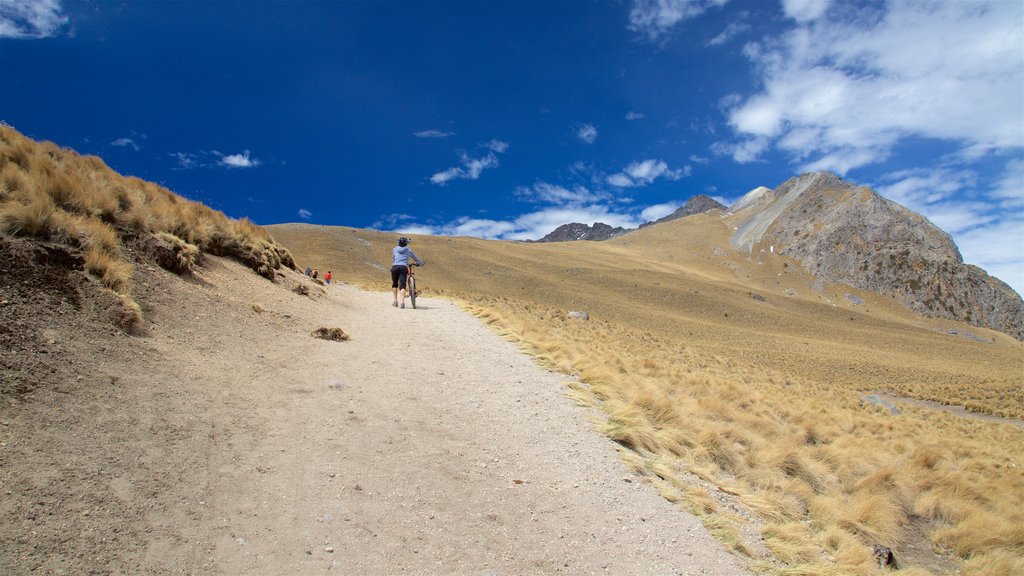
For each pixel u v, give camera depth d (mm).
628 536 4766
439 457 5535
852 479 9695
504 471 5527
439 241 183250
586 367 10672
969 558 7871
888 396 47312
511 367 9961
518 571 3885
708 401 11297
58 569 2852
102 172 11062
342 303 15023
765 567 5000
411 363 9109
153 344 6406
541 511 4859
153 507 3643
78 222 7457
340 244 139125
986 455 17281
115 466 3924
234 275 11922
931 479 10617
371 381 7703
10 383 4320
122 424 4496
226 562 3330
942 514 9125
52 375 4723
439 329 12828
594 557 4297
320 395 6648
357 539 3871
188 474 4152
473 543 4125
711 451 8195
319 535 3828
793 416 14578
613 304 119875
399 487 4754
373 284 29047
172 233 10844
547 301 119188
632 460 6547
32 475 3490
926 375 63750
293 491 4328
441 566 3754
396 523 4184
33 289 5812
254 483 4309
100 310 6301
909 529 8562
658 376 14461
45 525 3121
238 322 8734
